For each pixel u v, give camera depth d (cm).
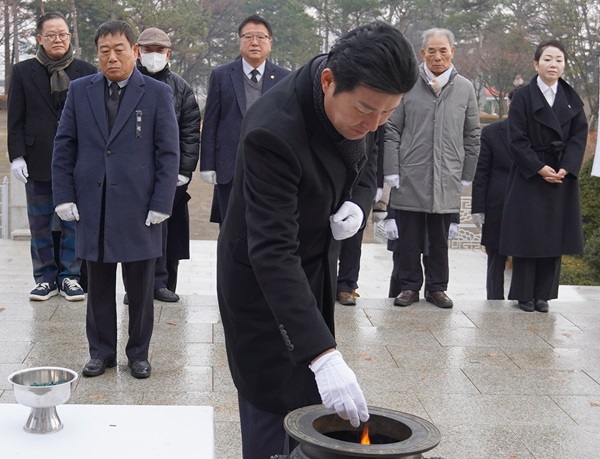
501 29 3312
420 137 647
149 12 3253
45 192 649
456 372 507
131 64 472
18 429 210
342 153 241
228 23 3862
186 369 495
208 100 642
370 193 268
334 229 250
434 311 652
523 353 549
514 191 650
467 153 665
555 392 477
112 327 488
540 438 410
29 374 222
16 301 642
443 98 646
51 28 634
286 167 232
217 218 664
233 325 263
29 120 639
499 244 677
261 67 640
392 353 541
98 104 471
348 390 214
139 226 469
